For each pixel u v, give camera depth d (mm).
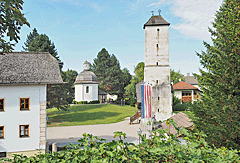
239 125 9727
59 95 34000
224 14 12820
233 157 4957
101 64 76750
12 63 18609
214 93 11539
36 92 17609
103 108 52250
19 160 4535
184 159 4422
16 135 17031
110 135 25984
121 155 4277
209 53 13055
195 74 13023
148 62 32406
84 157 4262
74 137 25203
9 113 16922
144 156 4512
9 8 5738
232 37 10891
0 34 6559
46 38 37031
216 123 11008
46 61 20047
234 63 10641
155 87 32094
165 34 32188
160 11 33125
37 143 17453
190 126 13617
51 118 39469
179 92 49344
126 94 71688
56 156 4625
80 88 62438
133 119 34938
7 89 16922
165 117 31875
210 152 4934
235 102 10281
